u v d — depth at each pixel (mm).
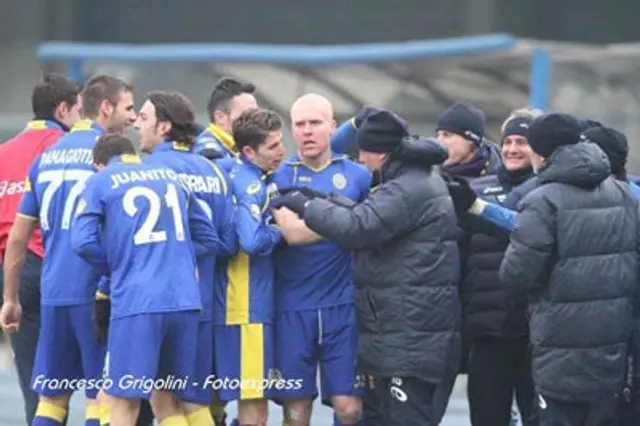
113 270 23656
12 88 74938
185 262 23750
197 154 25375
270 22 73688
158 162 24516
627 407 24938
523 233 22734
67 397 26047
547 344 22922
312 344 25234
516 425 29312
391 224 23031
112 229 23547
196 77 61500
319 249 24953
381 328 23438
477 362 26266
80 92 27438
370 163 23922
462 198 24469
